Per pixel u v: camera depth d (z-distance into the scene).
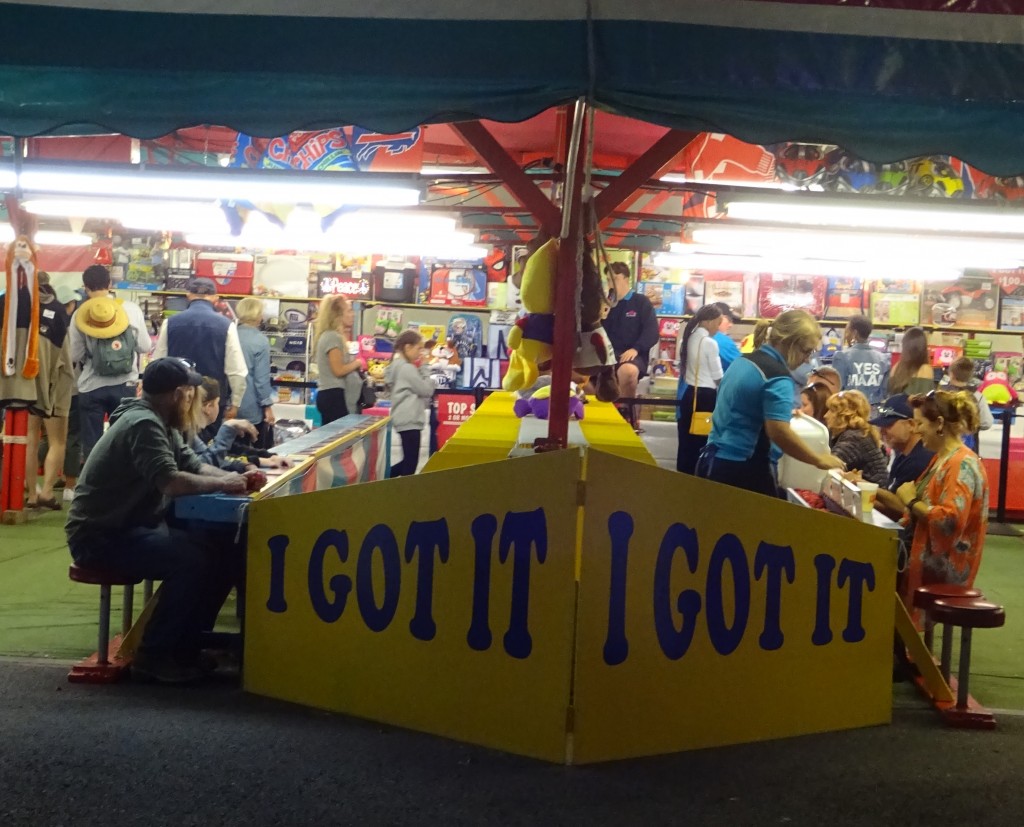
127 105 3.65
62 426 9.01
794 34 3.65
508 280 10.98
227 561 4.99
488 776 3.52
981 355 11.22
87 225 11.30
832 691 4.22
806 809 3.34
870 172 5.91
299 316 11.30
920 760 3.88
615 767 3.67
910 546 5.32
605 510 3.68
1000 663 5.70
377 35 3.64
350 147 5.99
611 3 3.62
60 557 7.30
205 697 4.36
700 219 6.84
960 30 3.70
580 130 3.79
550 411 4.37
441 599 3.92
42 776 3.35
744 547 3.97
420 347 9.59
